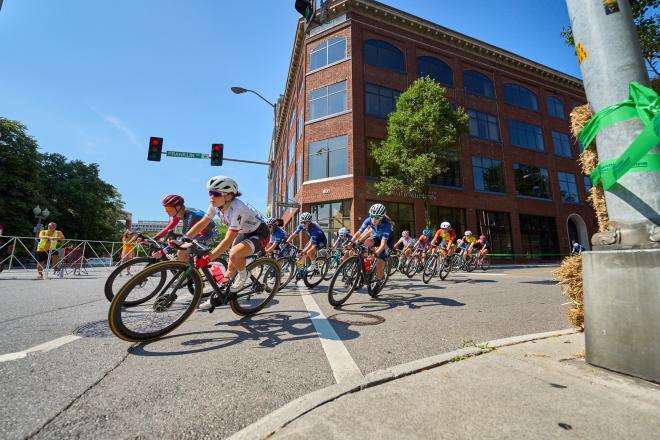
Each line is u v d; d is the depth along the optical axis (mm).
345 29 18547
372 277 5367
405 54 19594
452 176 19844
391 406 1612
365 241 5344
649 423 1426
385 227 5535
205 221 3328
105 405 1704
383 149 15672
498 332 3221
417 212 18016
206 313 4027
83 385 1938
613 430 1371
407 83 19156
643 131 1973
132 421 1554
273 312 4160
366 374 2117
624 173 2092
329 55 18906
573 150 25328
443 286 7328
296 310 4305
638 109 2039
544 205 22891
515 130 22922
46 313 3928
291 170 24703
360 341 2883
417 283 7988
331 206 17375
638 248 2008
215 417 1599
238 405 1722
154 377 2070
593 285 2191
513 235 21094
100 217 34031
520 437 1329
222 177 3297
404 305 4746
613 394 1712
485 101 22047
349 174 16922
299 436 1371
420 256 9836
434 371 2072
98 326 3293
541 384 1848
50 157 32156
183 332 3145
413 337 3018
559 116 25375
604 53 2330
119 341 2803
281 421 1493
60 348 2602
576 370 2062
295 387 1943
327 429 1415
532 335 2963
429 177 14547
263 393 1861
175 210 4520
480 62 22391
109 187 35312
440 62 20859
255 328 3309
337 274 4547
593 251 2230
